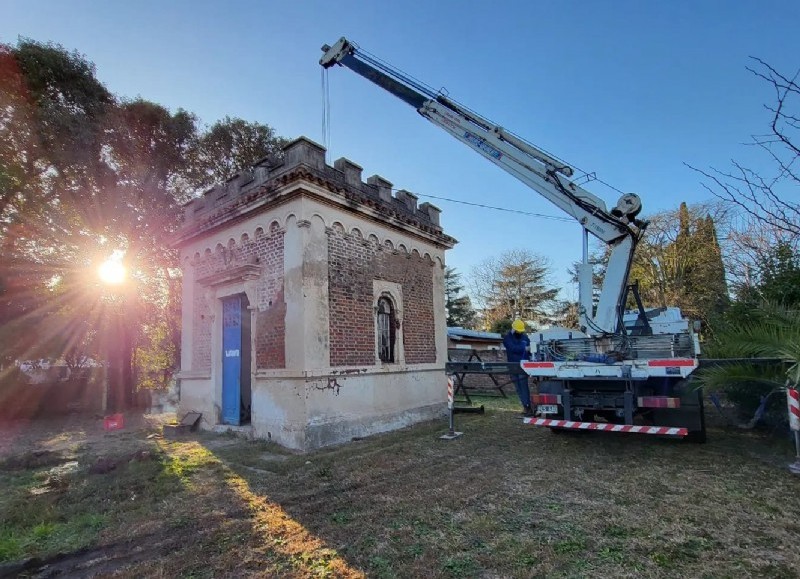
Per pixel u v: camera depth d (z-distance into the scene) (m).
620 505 4.82
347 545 4.04
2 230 15.86
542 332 9.55
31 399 16.91
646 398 7.19
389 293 10.77
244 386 10.51
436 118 10.75
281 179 8.87
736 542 3.82
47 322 16.47
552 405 7.96
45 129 15.87
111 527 4.65
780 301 8.31
